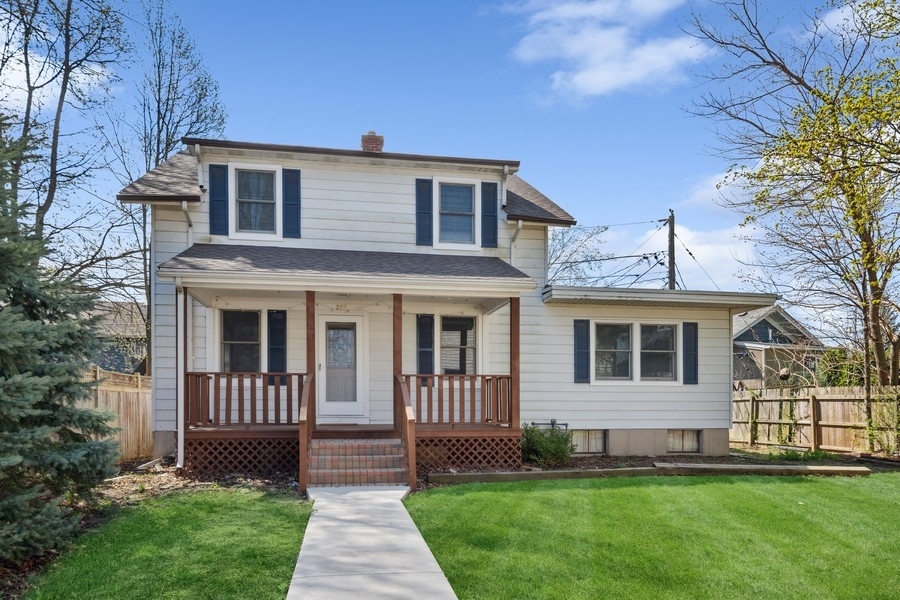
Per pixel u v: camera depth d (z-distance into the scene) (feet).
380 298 38.68
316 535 19.94
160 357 36.50
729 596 15.79
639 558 18.28
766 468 32.86
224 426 31.81
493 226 41.47
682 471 32.50
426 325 40.14
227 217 37.65
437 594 15.15
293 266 33.37
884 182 28.19
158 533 20.01
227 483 28.73
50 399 20.67
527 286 34.37
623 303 41.27
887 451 40.32
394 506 24.00
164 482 28.89
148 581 15.89
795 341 78.33
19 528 17.06
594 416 41.47
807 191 33.12
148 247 66.03
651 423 42.14
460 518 22.15
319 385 38.34
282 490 27.35
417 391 34.01
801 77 37.93
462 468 33.19
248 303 37.73
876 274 44.24
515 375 34.55
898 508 24.89
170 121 69.21
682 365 42.70
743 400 56.13
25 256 19.54
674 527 21.45
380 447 31.37
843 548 19.69
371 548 18.63
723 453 42.91
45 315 21.93
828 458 40.29
